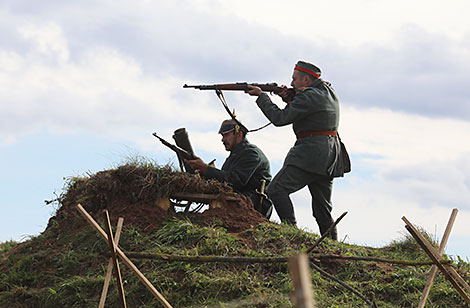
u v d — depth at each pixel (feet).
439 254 19.17
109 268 17.34
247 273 21.43
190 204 25.58
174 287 21.04
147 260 22.40
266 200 29.09
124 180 25.45
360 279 22.52
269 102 28.43
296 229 25.18
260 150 29.37
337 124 28.71
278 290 20.81
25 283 23.03
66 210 26.53
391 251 26.63
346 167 29.76
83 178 27.76
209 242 22.86
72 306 21.18
